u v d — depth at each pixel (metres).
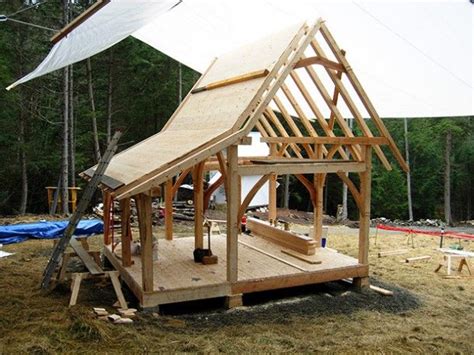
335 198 32.66
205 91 9.91
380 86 12.02
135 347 5.80
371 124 35.09
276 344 6.18
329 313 7.50
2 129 20.88
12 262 10.08
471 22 8.56
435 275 10.20
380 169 34.53
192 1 9.65
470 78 10.55
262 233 11.04
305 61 7.89
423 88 11.65
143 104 25.39
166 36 11.92
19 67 20.25
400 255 12.27
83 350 5.64
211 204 21.78
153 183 6.59
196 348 5.90
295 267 8.50
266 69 7.61
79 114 22.98
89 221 13.77
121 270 8.42
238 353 5.86
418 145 34.28
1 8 19.19
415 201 35.28
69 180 20.73
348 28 9.72
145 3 7.58
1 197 22.89
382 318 7.38
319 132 28.30
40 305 7.15
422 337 6.62
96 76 23.94
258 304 7.83
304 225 19.59
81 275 7.13
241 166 7.46
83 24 8.12
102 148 24.70
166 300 7.10
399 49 10.07
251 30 10.75
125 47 22.86
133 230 14.01
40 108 21.83
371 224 21.69
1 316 6.59
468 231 20.84
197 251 8.82
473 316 7.64
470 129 34.38
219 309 7.52
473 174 35.59
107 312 6.84
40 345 5.58
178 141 8.30
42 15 19.89
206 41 11.88
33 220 15.17
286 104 14.05
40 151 22.56
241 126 7.36
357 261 8.99
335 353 5.95
